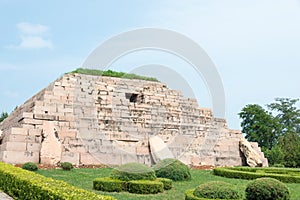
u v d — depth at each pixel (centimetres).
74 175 1922
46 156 2280
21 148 2302
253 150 3105
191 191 1402
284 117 6425
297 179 2048
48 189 1010
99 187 1516
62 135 2470
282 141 5300
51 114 2572
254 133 5884
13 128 2338
